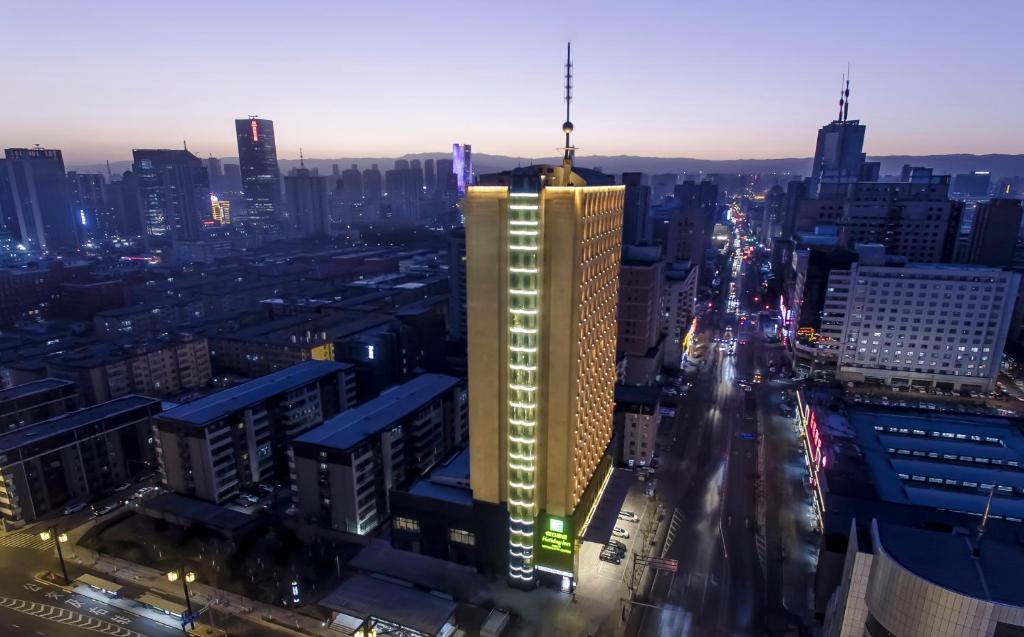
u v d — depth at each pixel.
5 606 102.44
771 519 128.88
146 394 199.00
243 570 112.00
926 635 65.12
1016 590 63.19
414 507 114.75
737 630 96.62
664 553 117.19
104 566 113.56
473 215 95.94
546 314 97.56
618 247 127.12
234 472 138.12
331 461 121.31
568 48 99.69
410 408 141.88
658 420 166.25
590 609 101.56
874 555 72.50
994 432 131.25
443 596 103.31
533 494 102.25
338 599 97.31
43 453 130.75
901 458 123.88
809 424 150.25
